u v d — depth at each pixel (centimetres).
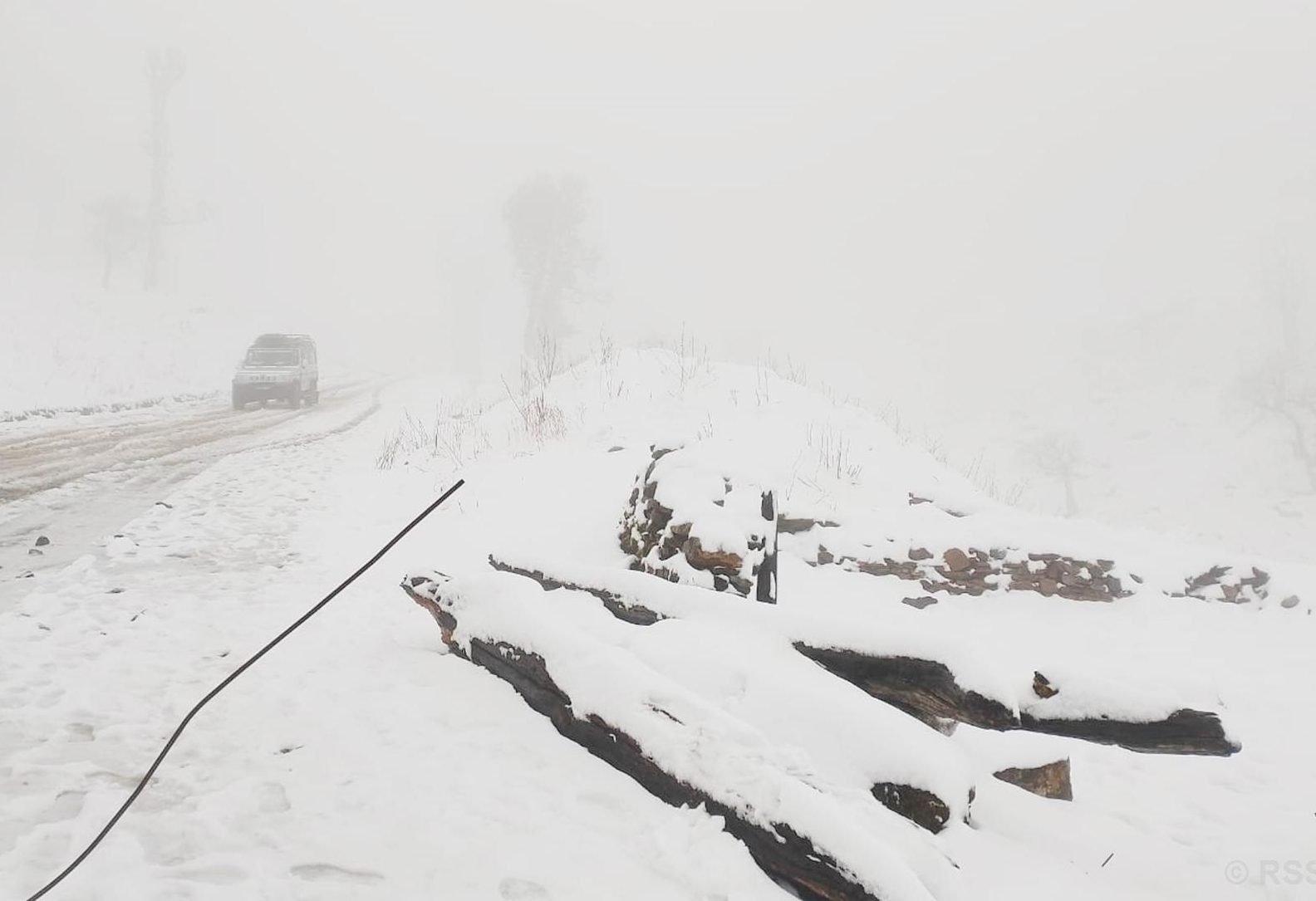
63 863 238
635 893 240
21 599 512
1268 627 732
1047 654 641
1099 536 875
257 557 680
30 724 337
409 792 295
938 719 348
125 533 718
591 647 359
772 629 379
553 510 877
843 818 247
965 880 253
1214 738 308
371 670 427
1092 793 412
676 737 300
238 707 372
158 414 1856
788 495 855
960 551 784
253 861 245
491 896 234
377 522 862
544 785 305
